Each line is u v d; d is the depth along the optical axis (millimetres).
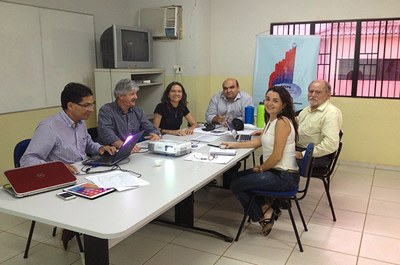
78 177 2100
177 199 1800
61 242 2625
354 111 4723
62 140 2342
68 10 4312
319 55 4820
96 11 4746
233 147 2873
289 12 4871
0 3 3549
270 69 5008
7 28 3641
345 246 2666
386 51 4441
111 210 1628
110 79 4535
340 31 4641
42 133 2264
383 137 4617
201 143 3078
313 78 4805
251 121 3965
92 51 4715
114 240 1663
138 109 3311
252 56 5191
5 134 3721
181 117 3914
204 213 3299
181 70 5227
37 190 1812
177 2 5098
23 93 3863
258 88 5125
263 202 2781
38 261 2469
